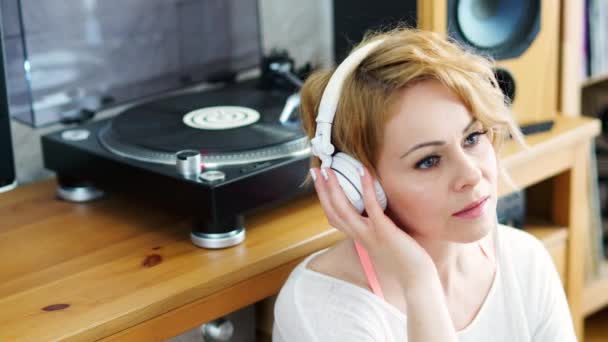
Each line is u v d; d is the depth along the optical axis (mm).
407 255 1009
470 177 966
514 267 1165
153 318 1113
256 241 1250
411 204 997
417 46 976
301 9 1888
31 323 1062
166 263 1199
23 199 1435
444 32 1481
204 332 1287
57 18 1469
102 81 1554
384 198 1021
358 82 981
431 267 1016
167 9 1604
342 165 1021
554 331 1167
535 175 1577
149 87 1622
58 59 1483
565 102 1728
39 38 1451
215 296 1171
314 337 1040
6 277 1178
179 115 1418
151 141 1314
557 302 1174
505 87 1563
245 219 1316
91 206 1401
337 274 1082
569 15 1671
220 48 1691
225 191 1199
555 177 1691
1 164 1260
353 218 1023
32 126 1469
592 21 1838
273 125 1358
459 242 1003
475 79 967
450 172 975
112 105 1578
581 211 1712
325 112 1001
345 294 1057
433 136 957
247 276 1192
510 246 1173
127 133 1351
